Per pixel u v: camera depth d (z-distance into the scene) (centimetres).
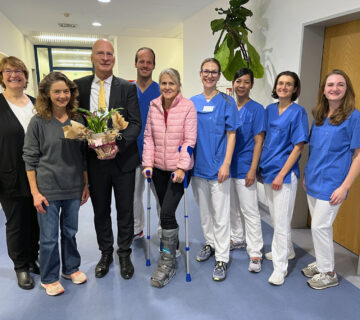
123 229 216
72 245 205
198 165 210
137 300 192
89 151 201
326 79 184
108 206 215
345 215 261
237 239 256
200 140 207
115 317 178
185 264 233
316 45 267
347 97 182
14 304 188
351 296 196
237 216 249
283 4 292
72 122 171
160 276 205
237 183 225
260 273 221
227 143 204
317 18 250
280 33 299
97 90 199
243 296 196
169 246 209
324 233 195
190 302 190
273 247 214
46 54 952
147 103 254
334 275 206
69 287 204
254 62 303
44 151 178
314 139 198
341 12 226
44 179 180
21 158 186
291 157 199
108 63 191
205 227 236
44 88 171
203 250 241
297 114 199
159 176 212
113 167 203
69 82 179
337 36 254
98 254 248
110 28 632
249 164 220
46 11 501
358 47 236
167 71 191
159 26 611
